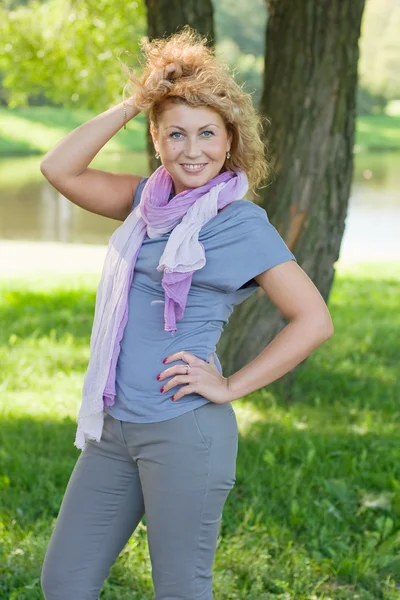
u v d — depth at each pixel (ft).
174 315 11.23
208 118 11.35
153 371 11.35
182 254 11.04
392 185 122.42
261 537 17.87
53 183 12.27
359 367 31.68
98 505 11.89
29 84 57.41
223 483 11.51
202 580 11.75
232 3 232.94
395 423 25.80
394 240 77.56
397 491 19.98
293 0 25.68
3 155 159.53
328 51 25.62
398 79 245.24
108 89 54.24
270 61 26.45
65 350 32.76
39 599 15.21
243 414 25.77
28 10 57.98
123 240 11.75
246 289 11.64
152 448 11.35
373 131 219.61
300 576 16.44
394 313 41.04
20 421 24.80
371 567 16.90
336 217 26.63
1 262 55.62
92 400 11.54
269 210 26.53
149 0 26.50
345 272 54.60
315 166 26.09
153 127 11.94
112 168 129.80
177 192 11.85
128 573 16.26
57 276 49.19
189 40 12.17
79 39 53.16
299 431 24.43
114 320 11.50
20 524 18.30
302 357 11.37
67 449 22.67
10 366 30.48
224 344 26.48
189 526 11.44
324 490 20.31
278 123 26.25
